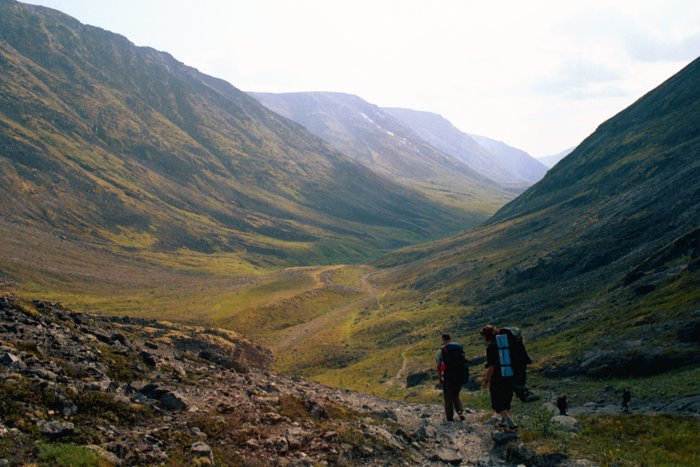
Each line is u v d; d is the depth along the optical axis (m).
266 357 112.19
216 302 176.38
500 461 12.07
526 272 122.12
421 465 11.84
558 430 13.75
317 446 11.43
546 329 73.62
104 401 11.06
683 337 38.06
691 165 121.56
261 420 12.64
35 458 7.93
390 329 129.75
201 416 11.89
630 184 157.62
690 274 55.16
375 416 18.06
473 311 118.50
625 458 11.44
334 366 104.31
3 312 16.75
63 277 187.88
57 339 15.45
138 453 9.03
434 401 53.72
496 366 13.61
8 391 9.98
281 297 183.75
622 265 91.75
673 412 21.17
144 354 17.34
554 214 190.75
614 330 50.69
